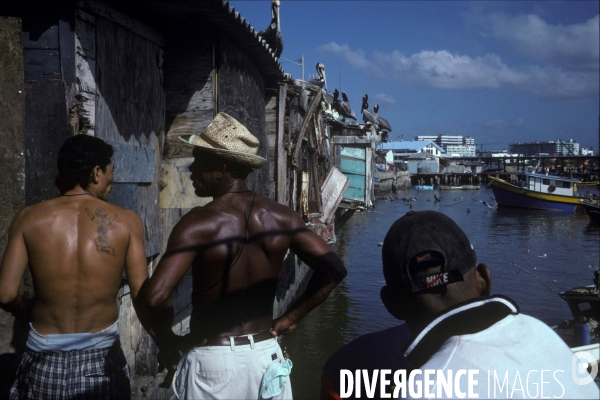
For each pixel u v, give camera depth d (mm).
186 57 5438
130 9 4512
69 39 3545
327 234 13164
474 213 39406
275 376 2074
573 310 9812
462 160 105250
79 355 2322
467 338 1087
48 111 3465
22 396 2340
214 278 2074
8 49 3379
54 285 2328
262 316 2143
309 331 10023
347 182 13633
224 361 2027
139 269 2494
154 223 4934
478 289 1219
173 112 5461
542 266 17453
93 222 2418
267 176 8172
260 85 7703
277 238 2170
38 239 2336
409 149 116000
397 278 1161
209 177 2240
